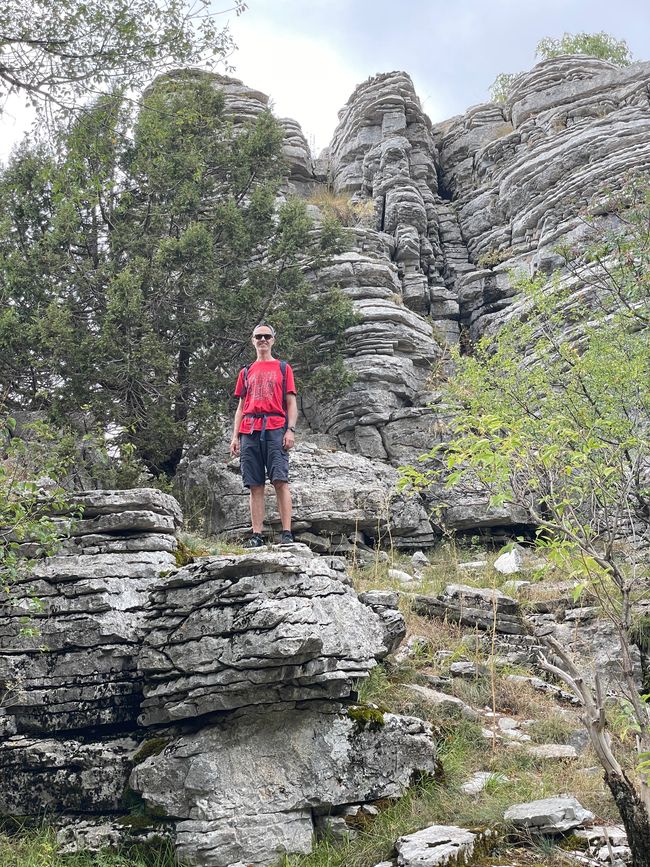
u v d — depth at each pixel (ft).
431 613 32.17
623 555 33.14
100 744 21.84
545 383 32.35
